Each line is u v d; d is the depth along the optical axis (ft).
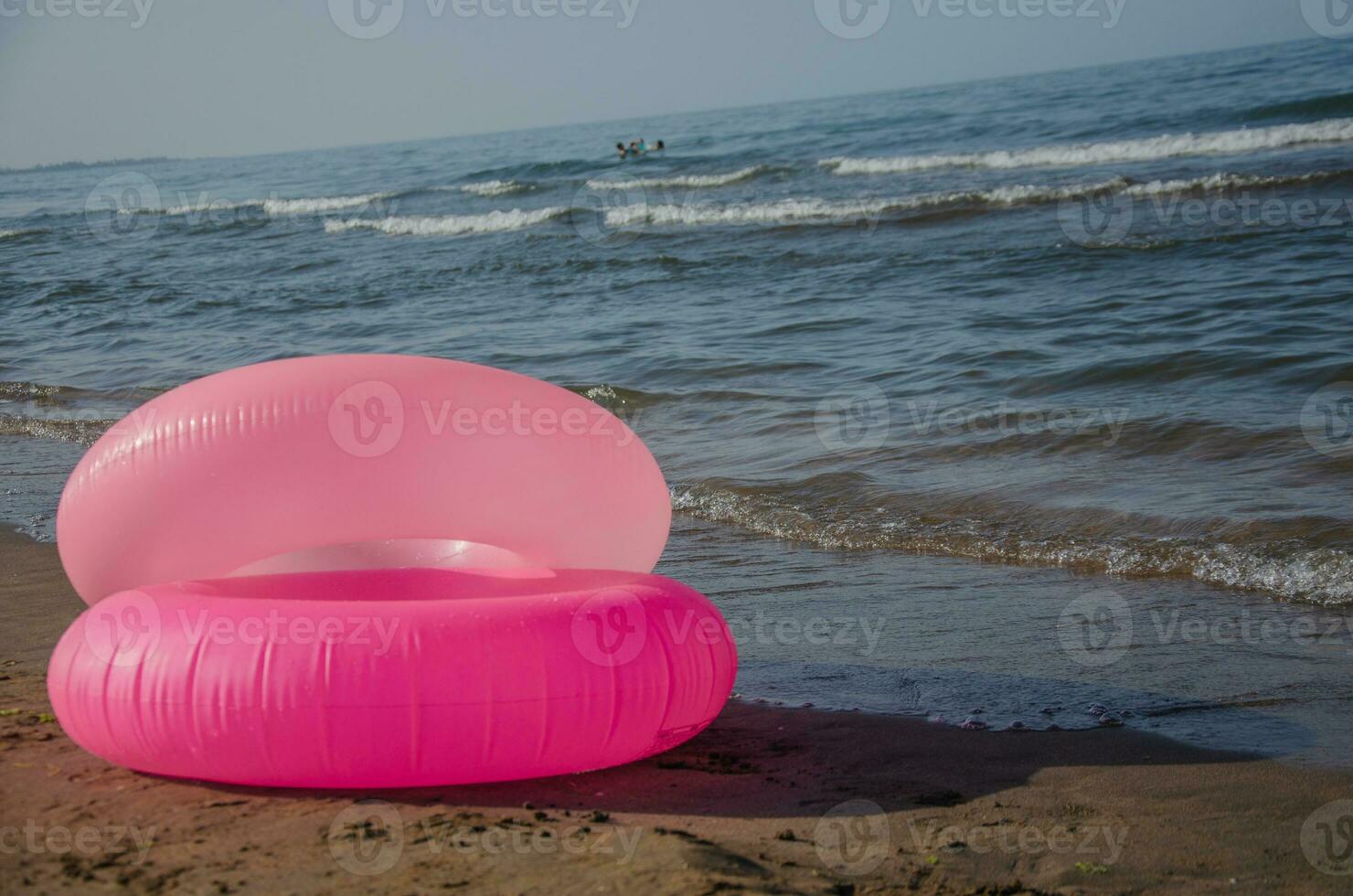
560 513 10.94
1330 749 10.56
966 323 33.68
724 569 17.72
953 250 45.39
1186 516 17.61
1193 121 75.56
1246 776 10.03
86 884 7.44
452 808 8.92
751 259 48.60
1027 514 18.63
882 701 12.12
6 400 33.32
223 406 10.39
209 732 8.82
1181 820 9.22
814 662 13.55
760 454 23.45
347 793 9.15
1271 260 36.83
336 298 49.67
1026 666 13.15
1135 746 10.77
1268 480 18.66
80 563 10.68
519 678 9.03
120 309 51.44
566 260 53.42
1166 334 29.45
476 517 10.68
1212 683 12.40
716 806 9.31
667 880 7.57
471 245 62.23
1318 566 15.35
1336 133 60.75
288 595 10.56
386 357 11.07
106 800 8.91
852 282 42.09
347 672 8.83
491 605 9.36
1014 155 69.72
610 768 10.04
